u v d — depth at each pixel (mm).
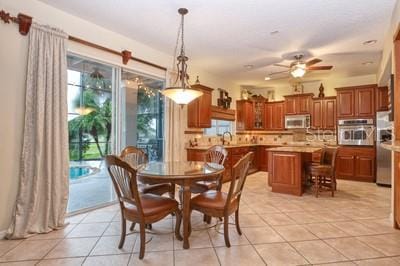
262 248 2412
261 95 7691
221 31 3709
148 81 4562
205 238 2643
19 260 2189
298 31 3680
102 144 3842
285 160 4520
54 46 2896
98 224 3031
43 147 2799
